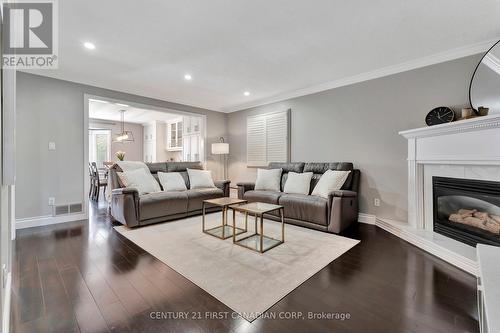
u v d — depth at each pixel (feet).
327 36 8.39
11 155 4.24
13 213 9.23
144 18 7.25
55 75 11.96
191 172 15.40
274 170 14.67
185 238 9.64
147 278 6.42
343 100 13.10
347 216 10.75
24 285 6.02
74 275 6.56
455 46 9.13
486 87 8.43
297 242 9.19
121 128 27.40
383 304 5.32
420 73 10.45
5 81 4.20
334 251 8.32
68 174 12.46
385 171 11.57
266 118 17.19
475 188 7.75
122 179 12.42
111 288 5.92
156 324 4.65
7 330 4.32
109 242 9.20
